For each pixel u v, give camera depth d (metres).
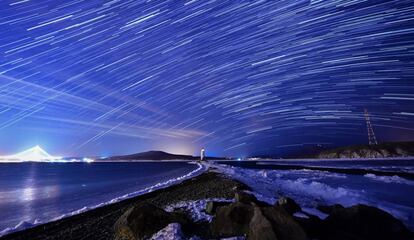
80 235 9.84
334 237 8.00
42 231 10.63
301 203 15.45
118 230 9.28
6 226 13.92
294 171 50.69
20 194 27.44
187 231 8.79
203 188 20.67
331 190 22.14
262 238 7.04
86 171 82.88
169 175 49.47
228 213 8.90
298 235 7.01
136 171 76.12
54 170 98.19
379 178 34.97
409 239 8.16
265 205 11.23
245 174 39.59
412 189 24.28
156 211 9.48
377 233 8.29
